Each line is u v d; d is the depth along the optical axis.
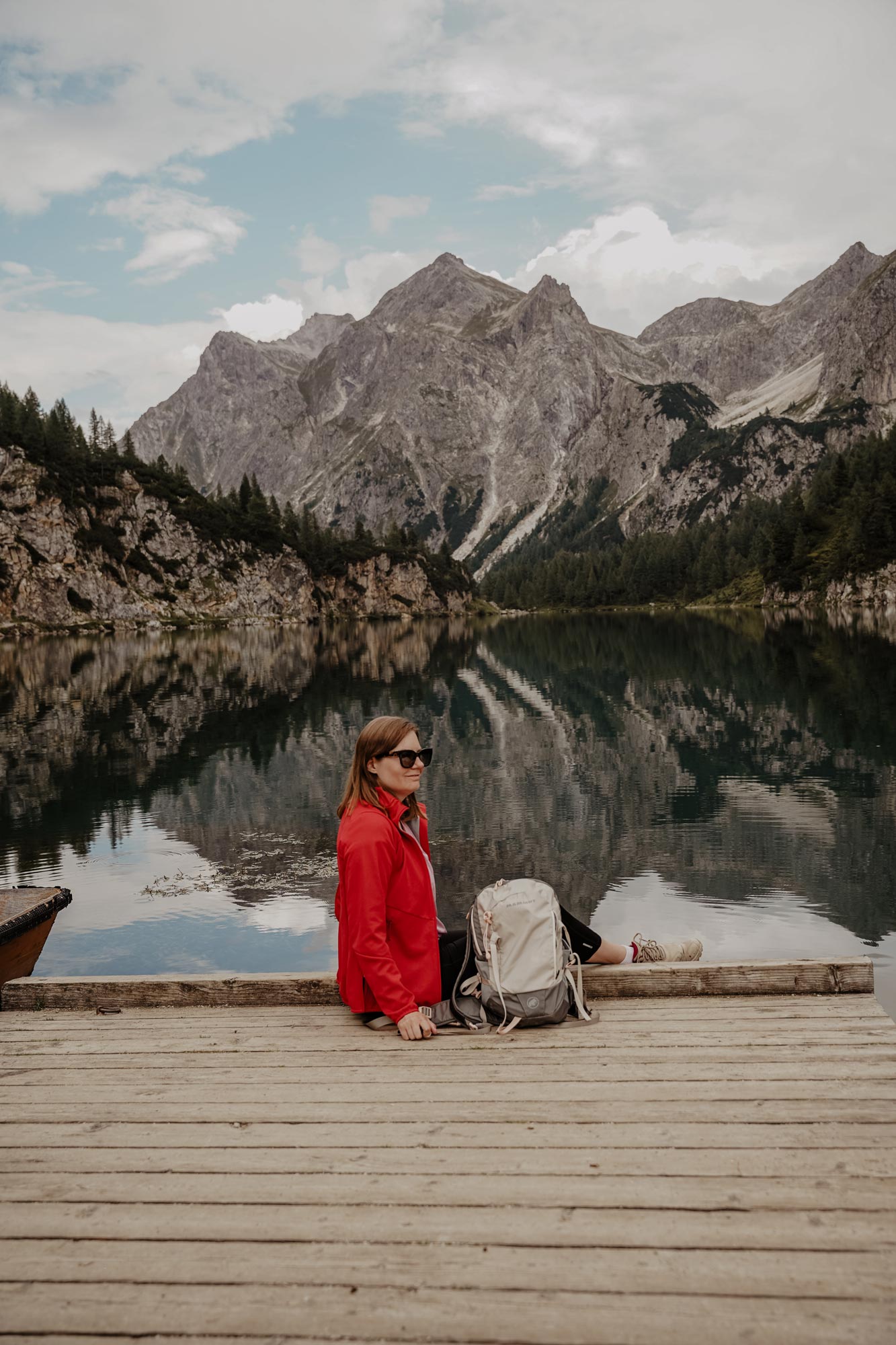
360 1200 3.18
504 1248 2.87
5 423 151.62
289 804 17.55
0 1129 3.84
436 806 16.36
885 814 14.62
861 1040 4.39
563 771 19.44
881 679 34.91
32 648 91.88
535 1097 3.94
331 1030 4.86
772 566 167.50
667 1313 2.55
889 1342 2.41
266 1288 2.73
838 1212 3.00
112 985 5.38
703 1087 3.97
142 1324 2.59
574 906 10.91
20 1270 2.85
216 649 85.69
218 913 11.18
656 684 37.88
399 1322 2.56
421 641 96.00
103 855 14.07
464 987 4.88
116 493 160.38
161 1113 3.94
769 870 11.96
